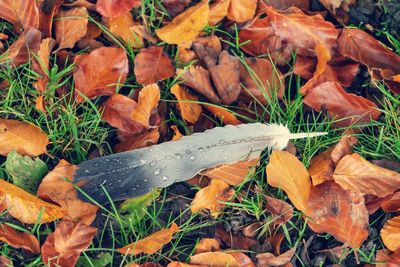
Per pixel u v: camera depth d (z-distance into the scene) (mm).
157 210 604
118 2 608
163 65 617
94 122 609
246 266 578
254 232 600
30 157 584
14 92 609
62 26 618
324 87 613
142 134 601
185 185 609
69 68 604
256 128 598
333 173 592
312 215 590
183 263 567
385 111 619
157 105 604
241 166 595
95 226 592
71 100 608
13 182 580
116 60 599
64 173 577
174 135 618
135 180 583
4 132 583
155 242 570
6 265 568
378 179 590
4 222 575
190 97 617
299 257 598
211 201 591
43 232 584
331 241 603
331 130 620
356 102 615
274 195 607
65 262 563
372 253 594
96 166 582
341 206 589
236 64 618
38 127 592
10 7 605
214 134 590
